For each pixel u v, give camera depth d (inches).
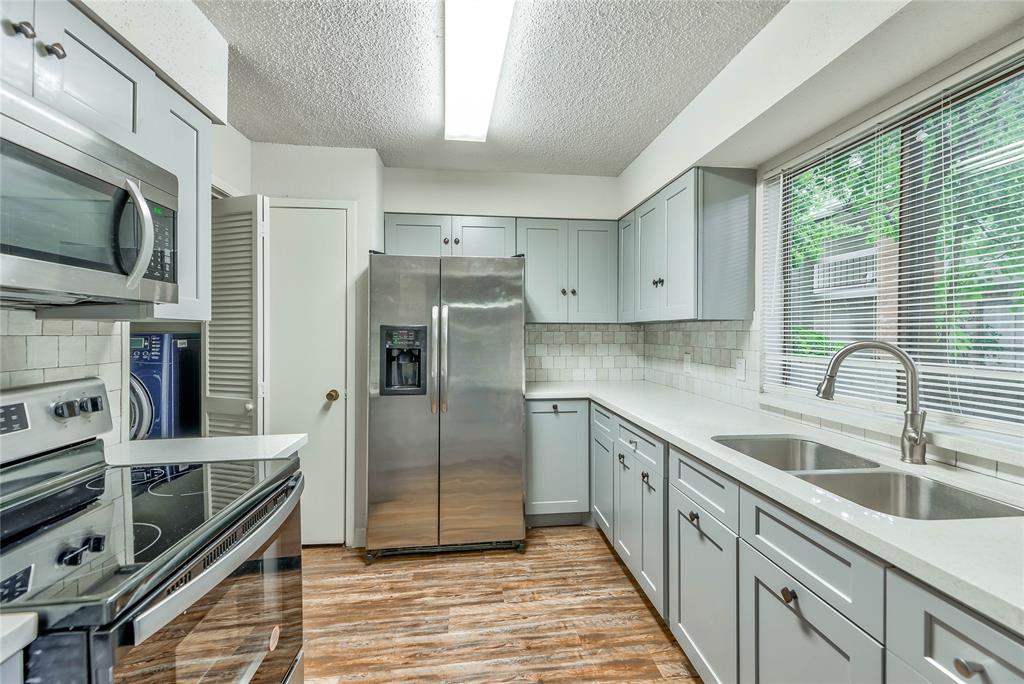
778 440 65.6
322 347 103.0
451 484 99.3
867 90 58.1
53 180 34.0
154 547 30.5
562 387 122.0
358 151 105.6
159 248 45.6
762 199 85.0
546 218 122.4
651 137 99.3
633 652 68.2
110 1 43.9
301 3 58.1
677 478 66.8
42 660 23.5
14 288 32.6
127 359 60.7
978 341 49.0
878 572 33.0
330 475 103.2
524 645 69.7
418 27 63.3
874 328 62.1
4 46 34.4
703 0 57.1
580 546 103.7
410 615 77.3
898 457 53.7
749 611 49.1
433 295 98.6
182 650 31.0
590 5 57.9
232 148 95.0
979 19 44.1
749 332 87.9
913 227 56.5
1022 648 24.2
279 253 102.1
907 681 30.7
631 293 115.3
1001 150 46.4
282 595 46.1
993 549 30.4
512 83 77.1
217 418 86.8
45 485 42.3
